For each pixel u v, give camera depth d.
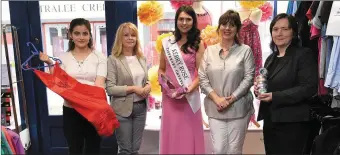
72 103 1.77
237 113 1.75
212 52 1.77
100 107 1.76
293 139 1.71
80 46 1.83
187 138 1.90
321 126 1.72
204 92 1.78
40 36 2.32
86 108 1.76
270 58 1.78
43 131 2.46
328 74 1.65
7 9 2.29
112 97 1.95
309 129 1.76
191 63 1.81
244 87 1.70
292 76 1.62
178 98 1.83
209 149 1.90
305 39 1.95
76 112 1.84
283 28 1.65
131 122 1.94
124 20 2.20
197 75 1.83
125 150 1.94
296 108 1.68
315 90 1.63
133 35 1.88
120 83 1.89
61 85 1.80
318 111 1.76
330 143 1.61
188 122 1.89
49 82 1.80
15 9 2.29
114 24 2.23
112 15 2.22
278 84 1.66
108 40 2.25
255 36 2.06
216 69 1.72
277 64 1.71
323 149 1.62
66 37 2.32
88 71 1.83
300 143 1.71
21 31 2.31
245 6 2.06
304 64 1.61
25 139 2.35
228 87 1.72
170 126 1.91
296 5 2.05
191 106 1.86
